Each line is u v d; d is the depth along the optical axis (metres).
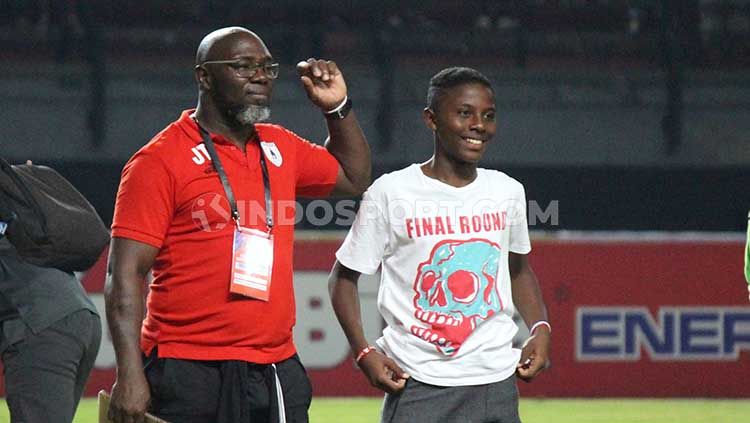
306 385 8.52
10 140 32.38
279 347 8.33
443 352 9.07
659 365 21.94
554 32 36.50
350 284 9.47
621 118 34.38
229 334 8.09
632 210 30.67
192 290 8.09
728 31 36.31
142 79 34.62
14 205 8.83
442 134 9.34
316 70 8.90
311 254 21.59
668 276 22.02
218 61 8.23
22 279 8.82
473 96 9.26
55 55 34.75
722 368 21.97
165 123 33.47
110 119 33.22
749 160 33.25
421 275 9.20
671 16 35.50
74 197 9.17
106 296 8.05
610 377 21.88
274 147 8.53
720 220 30.88
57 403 8.62
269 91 8.37
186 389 8.07
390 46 34.75
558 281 21.92
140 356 7.92
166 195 8.06
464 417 9.09
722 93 35.34
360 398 21.53
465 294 9.15
